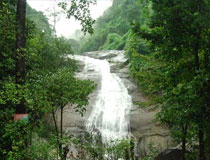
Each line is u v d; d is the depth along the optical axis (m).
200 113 5.33
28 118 5.55
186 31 6.11
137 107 17.58
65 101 7.18
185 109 5.55
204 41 5.99
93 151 7.85
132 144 8.61
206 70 5.55
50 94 6.82
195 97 5.17
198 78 5.14
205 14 5.77
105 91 20.11
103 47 51.59
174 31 6.14
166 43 6.43
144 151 13.18
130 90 20.23
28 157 5.20
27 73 7.43
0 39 6.20
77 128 14.95
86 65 28.31
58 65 17.94
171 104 6.84
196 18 5.78
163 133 14.83
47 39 21.67
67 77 7.29
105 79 22.78
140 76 9.34
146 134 15.09
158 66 8.80
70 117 15.91
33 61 9.01
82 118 16.12
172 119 7.00
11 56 6.57
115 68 27.16
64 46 19.75
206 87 5.14
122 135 15.58
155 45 6.82
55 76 7.16
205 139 6.53
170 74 6.88
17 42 5.90
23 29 6.00
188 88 5.35
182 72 6.55
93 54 37.31
